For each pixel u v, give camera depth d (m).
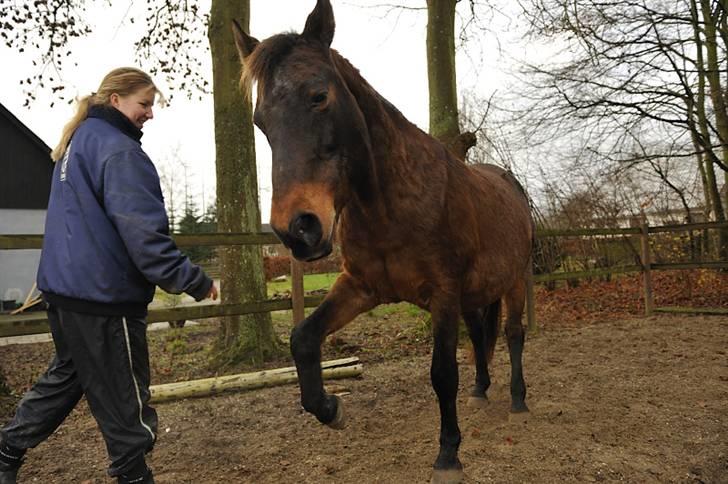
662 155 11.35
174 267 1.94
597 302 9.67
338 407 2.55
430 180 2.60
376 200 2.41
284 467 2.84
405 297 2.70
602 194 12.12
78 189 1.98
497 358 5.45
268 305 4.86
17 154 16.53
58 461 3.03
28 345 8.78
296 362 2.49
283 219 1.86
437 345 2.59
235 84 5.86
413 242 2.53
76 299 1.95
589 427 3.30
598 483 2.57
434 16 6.93
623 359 5.13
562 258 11.46
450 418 2.61
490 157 14.45
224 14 5.87
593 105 11.30
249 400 4.12
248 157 5.89
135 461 2.05
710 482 2.66
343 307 2.66
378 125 2.42
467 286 2.86
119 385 2.02
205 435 3.39
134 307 2.05
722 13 11.05
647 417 3.46
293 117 1.94
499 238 3.18
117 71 2.15
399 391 4.34
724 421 3.37
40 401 2.15
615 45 10.62
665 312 8.06
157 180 2.04
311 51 2.08
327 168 2.00
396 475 2.68
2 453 2.14
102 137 2.01
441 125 6.86
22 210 16.62
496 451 2.93
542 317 8.47
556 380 4.45
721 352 5.26
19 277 16.03
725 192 13.41
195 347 7.19
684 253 10.87
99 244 1.96
